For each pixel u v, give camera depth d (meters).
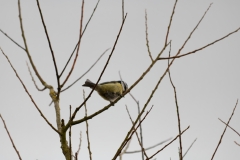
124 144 5.16
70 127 4.86
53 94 5.38
